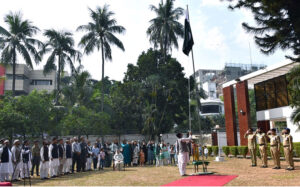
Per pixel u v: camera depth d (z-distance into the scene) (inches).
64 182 382.0
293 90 508.4
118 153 552.4
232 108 859.4
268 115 793.6
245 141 783.1
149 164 682.2
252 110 1897.1
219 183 294.4
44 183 382.0
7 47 1049.5
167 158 636.1
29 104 903.1
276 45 377.4
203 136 1418.6
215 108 2357.3
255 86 868.6
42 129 949.2
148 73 1354.6
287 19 336.8
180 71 1352.1
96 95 1206.9
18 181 422.6
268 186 268.4
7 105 862.5
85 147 573.9
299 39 343.0
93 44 1194.6
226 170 440.8
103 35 1216.8
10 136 854.5
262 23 373.7
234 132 843.4
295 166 457.7
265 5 312.5
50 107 1015.0
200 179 332.8
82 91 1159.6
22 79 1951.3
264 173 377.4
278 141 434.3
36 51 1117.7
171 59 1342.3
